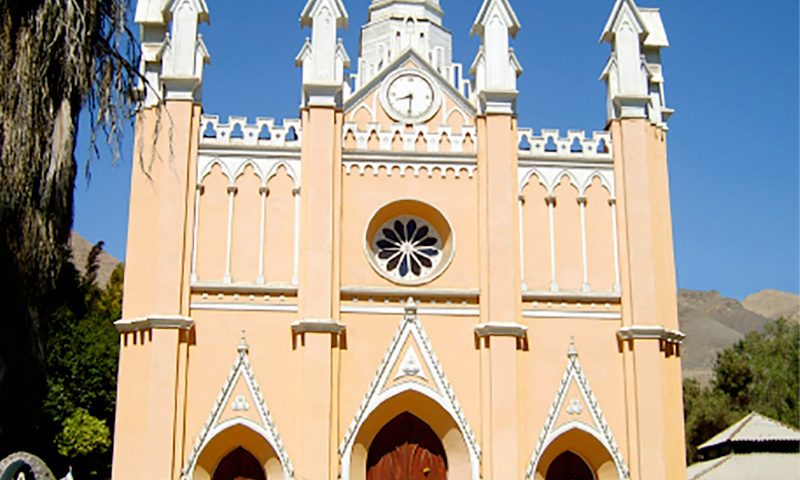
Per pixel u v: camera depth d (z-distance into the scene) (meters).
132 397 40.75
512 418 41.22
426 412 42.53
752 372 100.00
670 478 41.81
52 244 23.62
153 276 41.69
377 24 52.50
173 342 40.50
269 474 40.91
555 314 43.31
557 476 43.12
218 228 43.09
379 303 42.81
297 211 43.66
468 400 42.12
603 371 42.97
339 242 42.97
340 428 41.22
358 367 42.06
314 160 43.41
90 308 80.62
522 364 42.50
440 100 46.09
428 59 49.91
